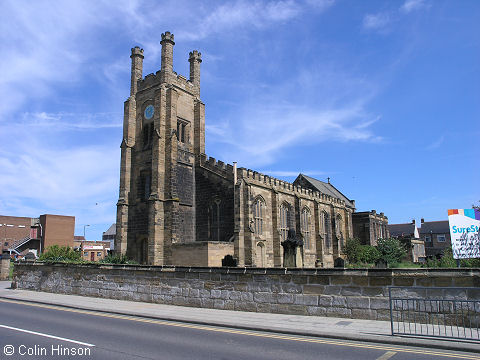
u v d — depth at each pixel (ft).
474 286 50.37
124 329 54.54
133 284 85.61
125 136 180.04
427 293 53.21
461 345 41.65
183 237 164.96
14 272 119.24
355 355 39.42
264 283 66.44
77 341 46.19
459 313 50.83
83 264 98.43
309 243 213.46
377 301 56.65
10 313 71.10
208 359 38.06
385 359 37.86
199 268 74.84
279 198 187.21
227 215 162.61
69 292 100.37
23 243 348.18
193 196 174.40
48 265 108.47
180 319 61.41
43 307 80.59
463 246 66.13
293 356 39.11
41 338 47.83
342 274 59.72
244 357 38.78
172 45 178.91
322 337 48.47
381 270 56.80
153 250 151.84
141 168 174.50
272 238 177.47
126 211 171.83
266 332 52.08
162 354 40.06
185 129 180.55
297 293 63.05
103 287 91.91
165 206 159.02
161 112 166.50
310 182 295.89
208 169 172.35
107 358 38.52
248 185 159.84
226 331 53.01
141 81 184.75
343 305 59.00
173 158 163.02
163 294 79.66
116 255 166.50
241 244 153.38
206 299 72.79
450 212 67.72
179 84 180.04
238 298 68.85
